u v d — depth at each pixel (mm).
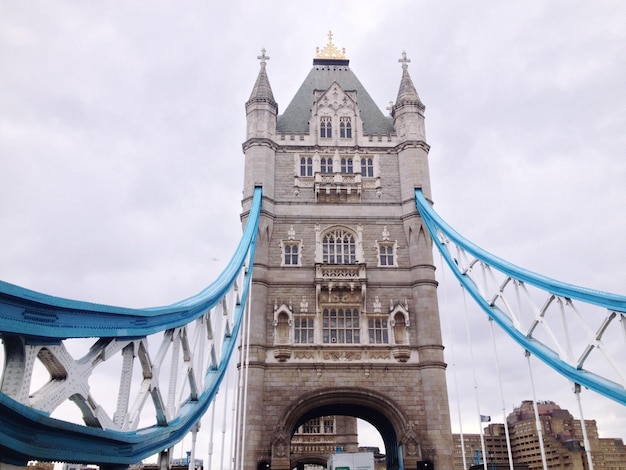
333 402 41281
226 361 32188
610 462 129125
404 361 42094
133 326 17047
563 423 129750
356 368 41844
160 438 20656
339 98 53031
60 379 13742
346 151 50438
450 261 42688
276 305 43875
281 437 39062
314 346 42188
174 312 20844
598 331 23922
